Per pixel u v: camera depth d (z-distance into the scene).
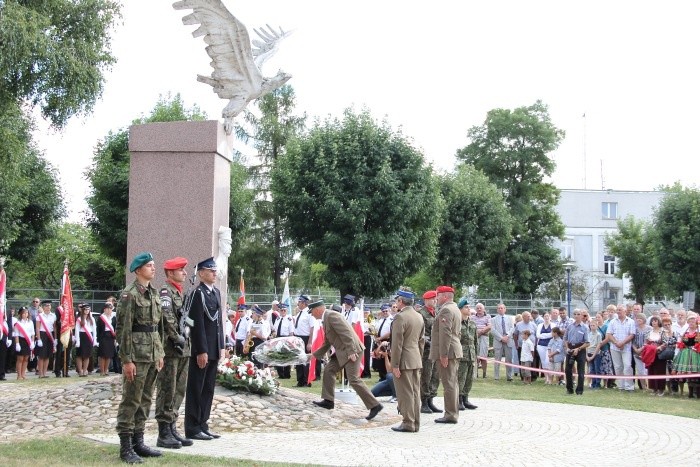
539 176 53.75
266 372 12.59
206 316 9.98
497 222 45.38
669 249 46.34
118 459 8.25
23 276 45.75
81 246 47.03
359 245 32.31
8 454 8.46
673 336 18.91
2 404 12.02
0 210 27.67
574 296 53.09
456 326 12.41
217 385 12.40
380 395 15.46
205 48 13.84
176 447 9.26
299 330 20.41
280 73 14.29
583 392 18.66
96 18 21.61
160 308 8.70
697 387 17.72
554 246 62.12
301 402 12.55
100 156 37.22
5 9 18.73
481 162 53.78
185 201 13.33
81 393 11.91
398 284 34.72
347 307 19.39
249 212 41.28
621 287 61.91
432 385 14.12
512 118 53.31
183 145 13.38
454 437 10.91
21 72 19.47
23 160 24.47
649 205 64.94
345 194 32.81
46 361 21.30
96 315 26.27
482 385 20.31
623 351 19.44
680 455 9.80
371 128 33.75
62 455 8.47
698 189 46.72
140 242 13.37
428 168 34.44
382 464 8.55
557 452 9.77
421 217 34.25
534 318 23.03
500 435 11.21
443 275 45.62
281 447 9.52
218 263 13.47
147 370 8.38
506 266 53.25
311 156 33.78
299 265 46.44
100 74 21.05
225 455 8.77
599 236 64.38
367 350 21.30
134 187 13.47
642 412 14.66
